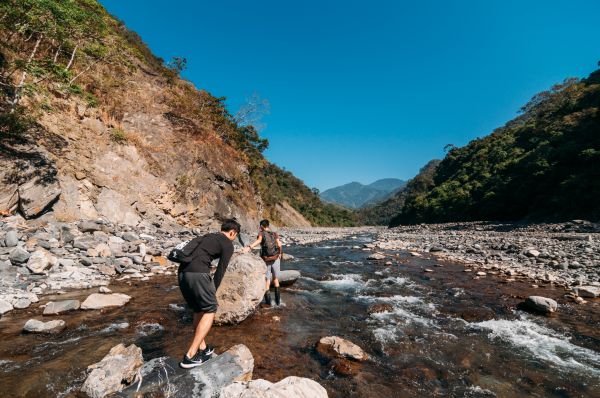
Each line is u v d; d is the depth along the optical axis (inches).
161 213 715.4
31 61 535.2
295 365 167.2
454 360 179.6
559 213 1344.7
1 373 142.3
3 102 490.6
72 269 316.8
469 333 221.0
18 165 432.8
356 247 765.3
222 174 970.1
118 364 137.5
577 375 163.9
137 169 701.9
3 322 202.7
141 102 834.2
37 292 260.1
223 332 211.9
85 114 643.5
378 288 351.3
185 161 842.2
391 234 1483.8
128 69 875.4
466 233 1179.9
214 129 1092.5
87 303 235.3
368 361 176.4
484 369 169.6
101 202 571.2
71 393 127.5
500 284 368.5
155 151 772.6
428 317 254.5
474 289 346.0
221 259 157.4
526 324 238.8
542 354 188.4
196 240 157.5
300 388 119.4
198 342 145.3
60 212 467.5
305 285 360.5
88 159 594.9
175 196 770.2
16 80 531.5
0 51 534.6
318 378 155.2
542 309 263.4
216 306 151.9
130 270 352.5
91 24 687.7
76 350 168.7
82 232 439.2
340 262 534.0
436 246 725.9
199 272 148.3
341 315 257.0
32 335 185.6
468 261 531.8
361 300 302.2
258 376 153.1
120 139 693.3
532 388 150.9
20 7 513.3
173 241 547.2
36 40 618.2
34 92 538.9
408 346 198.2
